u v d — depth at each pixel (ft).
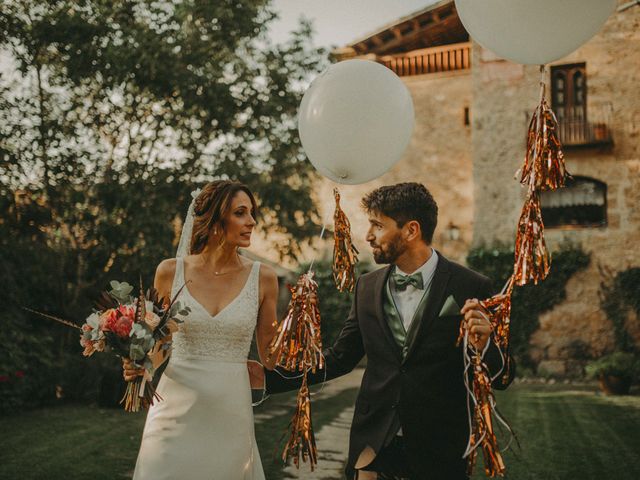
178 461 7.63
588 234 43.14
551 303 43.16
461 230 52.54
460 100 53.47
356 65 7.86
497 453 6.73
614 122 43.39
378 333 7.59
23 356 27.27
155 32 29.04
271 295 8.59
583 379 41.55
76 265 31.30
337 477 15.74
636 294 41.57
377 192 7.79
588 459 17.33
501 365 7.00
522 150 45.44
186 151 31.91
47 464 16.74
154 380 8.50
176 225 31.58
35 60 29.17
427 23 52.95
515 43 7.06
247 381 8.29
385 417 7.30
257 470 8.25
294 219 33.42
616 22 43.62
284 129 32.81
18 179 28.99
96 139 30.68
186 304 8.09
